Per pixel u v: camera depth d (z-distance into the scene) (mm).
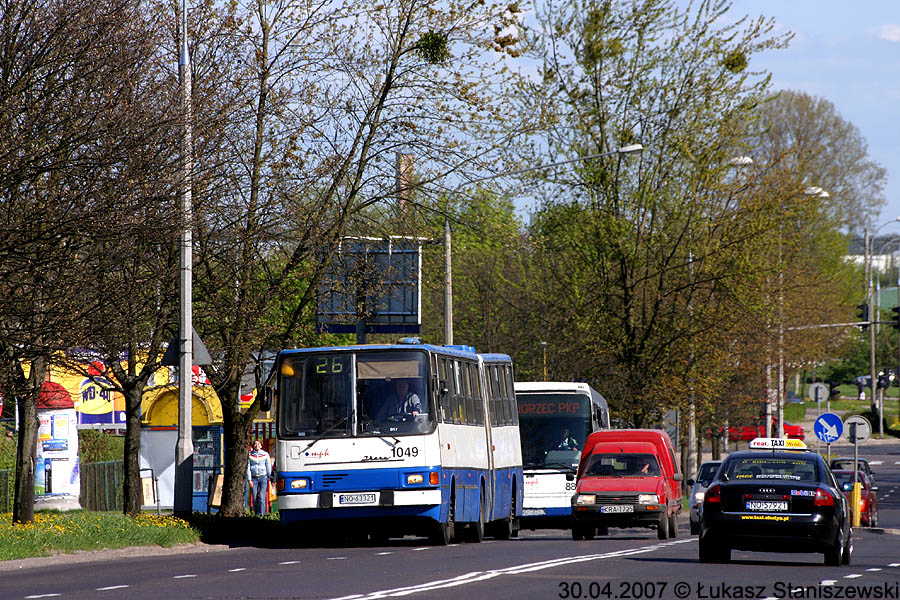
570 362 148500
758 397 183250
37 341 64375
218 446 117250
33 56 60906
